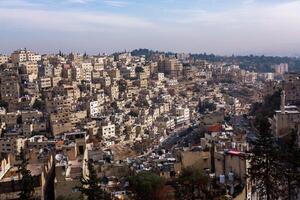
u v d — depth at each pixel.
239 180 121.62
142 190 116.62
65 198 107.81
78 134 189.38
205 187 116.81
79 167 129.62
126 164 159.38
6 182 111.19
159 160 168.50
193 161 139.38
